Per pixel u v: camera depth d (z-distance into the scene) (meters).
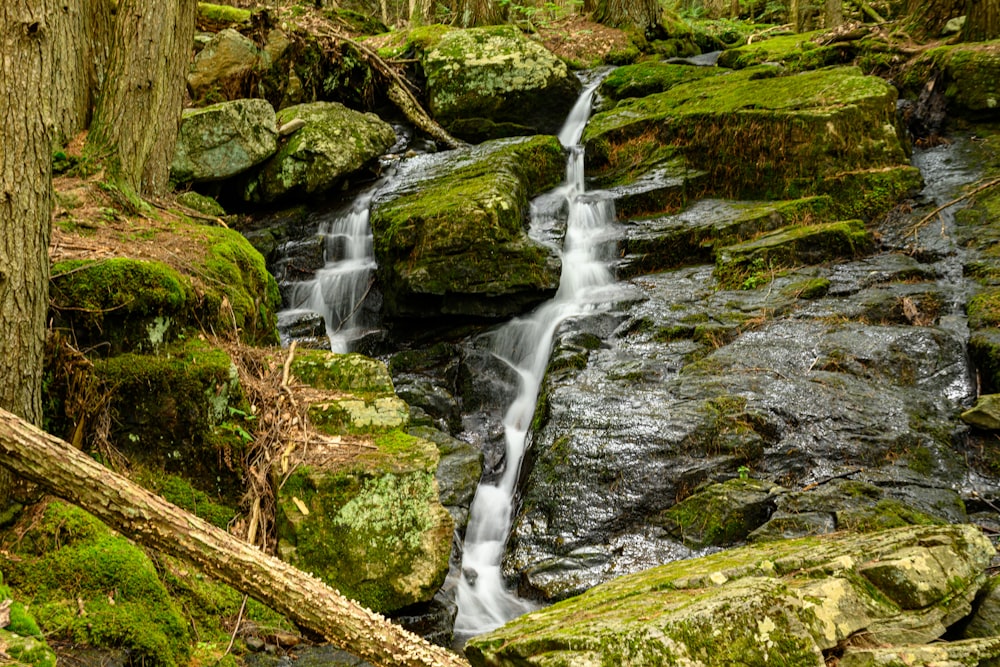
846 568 3.39
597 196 9.64
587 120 12.04
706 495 5.30
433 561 4.50
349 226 9.42
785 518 5.04
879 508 5.00
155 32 6.31
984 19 10.40
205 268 5.55
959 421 5.82
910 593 3.33
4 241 3.51
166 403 4.48
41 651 2.70
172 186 8.95
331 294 8.78
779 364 6.52
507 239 8.07
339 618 2.95
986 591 3.52
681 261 8.77
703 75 12.16
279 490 4.47
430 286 7.89
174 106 7.21
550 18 17.84
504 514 6.04
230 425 4.67
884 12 16.59
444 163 10.10
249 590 2.95
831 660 3.03
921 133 10.00
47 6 3.56
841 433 5.71
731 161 9.62
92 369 4.29
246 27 11.05
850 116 9.13
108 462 4.27
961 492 5.32
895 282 7.55
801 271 7.97
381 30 16.36
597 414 6.14
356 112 10.67
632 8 15.72
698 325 7.28
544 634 3.00
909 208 8.62
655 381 6.61
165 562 4.00
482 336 8.03
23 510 3.76
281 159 9.64
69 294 4.36
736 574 3.53
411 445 4.84
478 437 7.00
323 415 4.99
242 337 5.57
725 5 22.67
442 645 4.49
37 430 2.89
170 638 3.57
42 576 3.51
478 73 11.77
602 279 8.68
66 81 7.00
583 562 5.18
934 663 2.97
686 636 2.85
